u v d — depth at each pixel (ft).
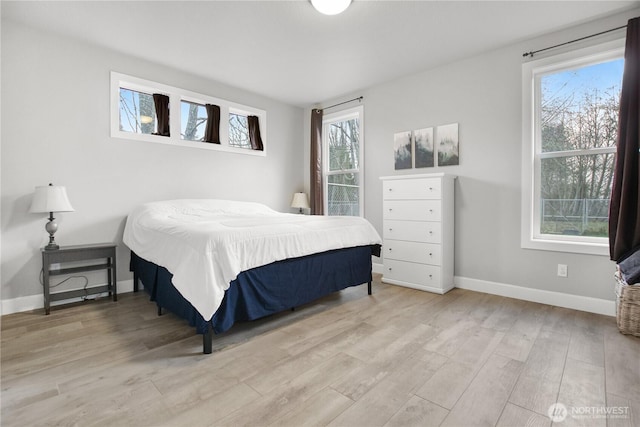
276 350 6.49
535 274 9.66
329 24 8.87
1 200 8.62
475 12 8.29
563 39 9.12
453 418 4.38
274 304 7.54
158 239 7.97
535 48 9.59
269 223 8.15
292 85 13.51
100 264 9.95
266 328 7.64
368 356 6.21
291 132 16.14
